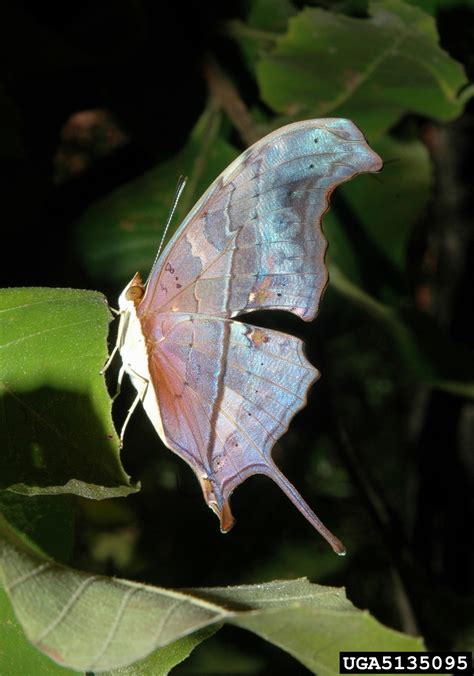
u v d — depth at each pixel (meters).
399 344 0.41
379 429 0.90
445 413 0.46
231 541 0.48
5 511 0.32
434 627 0.42
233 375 0.34
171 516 0.53
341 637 0.29
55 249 0.40
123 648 0.29
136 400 0.34
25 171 0.40
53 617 0.30
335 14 0.38
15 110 0.39
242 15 0.42
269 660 0.45
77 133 0.46
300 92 0.40
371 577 0.54
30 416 0.31
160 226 0.40
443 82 0.39
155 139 0.42
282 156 0.33
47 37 0.40
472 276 0.46
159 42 0.42
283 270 0.33
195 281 0.34
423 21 0.38
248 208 0.33
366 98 0.40
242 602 0.31
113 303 0.40
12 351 0.32
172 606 0.30
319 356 0.42
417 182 0.42
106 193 0.41
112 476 0.31
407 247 0.42
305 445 0.58
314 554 0.50
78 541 0.54
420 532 0.46
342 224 0.41
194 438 0.34
